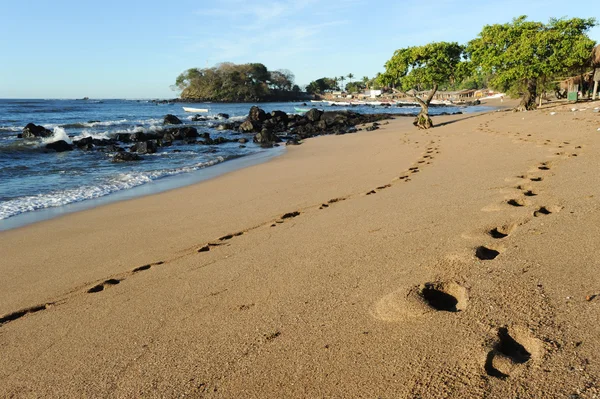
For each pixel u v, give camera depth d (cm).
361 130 2867
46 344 335
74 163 1567
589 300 286
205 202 862
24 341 344
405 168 1032
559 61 2652
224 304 367
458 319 287
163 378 271
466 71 2419
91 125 3303
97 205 892
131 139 2486
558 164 782
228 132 3136
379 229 524
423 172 923
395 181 875
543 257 362
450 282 348
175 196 952
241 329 320
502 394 213
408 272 380
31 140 2189
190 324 339
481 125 2030
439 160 1076
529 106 2838
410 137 1925
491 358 241
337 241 499
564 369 223
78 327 358
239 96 12700
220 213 747
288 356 276
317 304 344
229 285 407
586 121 1573
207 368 275
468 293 322
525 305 292
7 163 1545
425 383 230
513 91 3662
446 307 326
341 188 875
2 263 555
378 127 2994
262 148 2070
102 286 452
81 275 492
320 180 1010
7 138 2356
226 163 1520
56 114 5381
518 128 1631
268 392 244
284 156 1661
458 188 701
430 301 337
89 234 672
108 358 303
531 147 1073
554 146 1041
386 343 274
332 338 289
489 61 2803
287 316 330
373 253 442
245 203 816
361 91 15012
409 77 2362
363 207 657
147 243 599
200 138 2639
